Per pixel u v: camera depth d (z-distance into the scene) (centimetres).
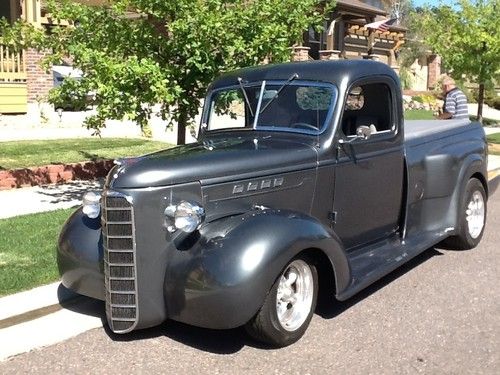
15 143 1253
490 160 1330
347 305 530
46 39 801
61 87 768
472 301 543
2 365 424
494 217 877
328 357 435
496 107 3259
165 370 418
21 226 721
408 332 477
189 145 519
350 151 532
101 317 502
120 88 722
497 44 1502
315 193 508
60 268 489
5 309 491
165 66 765
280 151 488
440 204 657
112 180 431
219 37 741
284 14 779
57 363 429
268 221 434
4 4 1805
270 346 448
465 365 424
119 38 764
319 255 467
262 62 776
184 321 429
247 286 405
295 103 535
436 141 664
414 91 3209
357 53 3197
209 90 587
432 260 662
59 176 1012
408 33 3703
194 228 421
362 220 560
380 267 529
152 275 431
